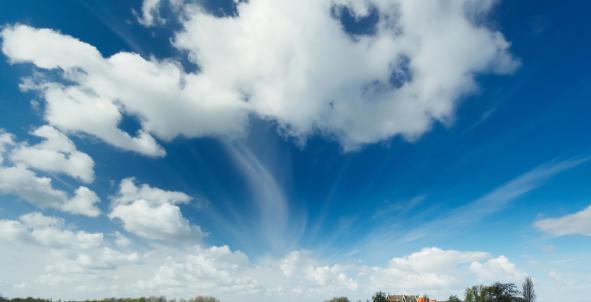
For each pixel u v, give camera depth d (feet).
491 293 334.85
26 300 412.36
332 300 426.92
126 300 436.76
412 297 444.96
